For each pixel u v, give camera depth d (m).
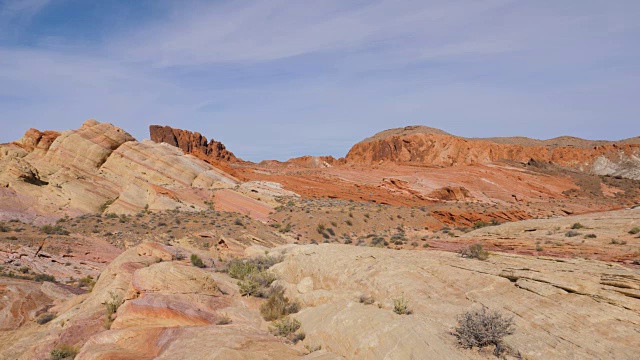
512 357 9.46
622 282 11.16
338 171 116.00
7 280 32.62
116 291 21.45
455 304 13.12
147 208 60.50
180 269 18.33
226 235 46.91
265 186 84.75
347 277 18.38
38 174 66.94
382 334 11.60
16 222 50.56
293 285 19.97
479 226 60.62
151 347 14.12
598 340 9.23
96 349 14.09
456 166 118.88
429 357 10.02
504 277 14.34
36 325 23.70
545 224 31.91
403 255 19.88
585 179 121.38
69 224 51.78
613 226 26.23
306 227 57.38
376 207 71.88
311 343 13.20
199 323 15.70
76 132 75.25
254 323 16.09
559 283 12.35
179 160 80.12
